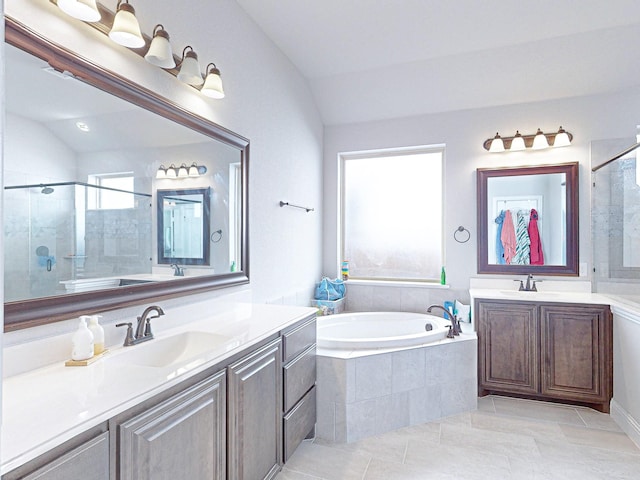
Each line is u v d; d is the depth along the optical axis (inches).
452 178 141.9
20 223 46.9
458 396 107.3
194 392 50.3
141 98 64.9
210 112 84.8
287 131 123.9
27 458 29.8
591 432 95.1
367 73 134.0
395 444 89.5
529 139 130.0
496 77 126.0
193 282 77.7
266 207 109.9
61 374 46.9
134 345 59.7
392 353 96.7
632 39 107.1
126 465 39.8
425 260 152.8
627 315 96.3
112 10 59.9
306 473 77.3
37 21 49.4
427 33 108.4
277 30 107.4
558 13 98.3
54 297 50.5
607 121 123.9
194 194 78.9
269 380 69.9
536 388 113.4
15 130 46.5
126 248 62.8
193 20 79.0
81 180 55.0
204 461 52.1
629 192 101.3
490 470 78.4
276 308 93.5
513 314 116.0
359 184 162.6
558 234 129.2
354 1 93.7
